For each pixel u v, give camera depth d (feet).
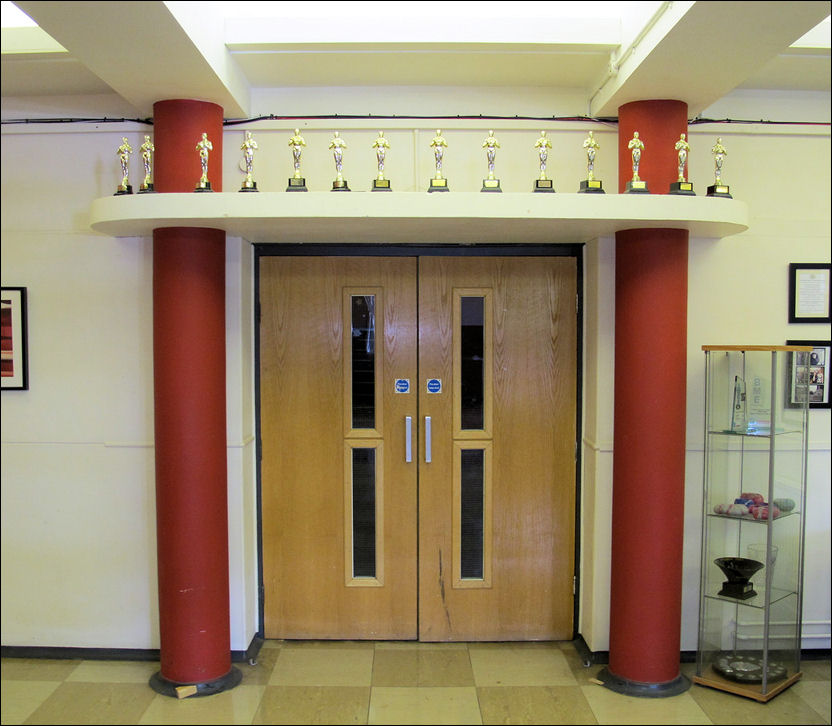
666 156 9.37
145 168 9.29
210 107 9.41
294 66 9.45
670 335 9.29
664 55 7.88
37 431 10.47
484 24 8.78
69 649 10.59
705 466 9.99
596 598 10.32
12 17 8.77
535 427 10.93
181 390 9.32
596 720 8.79
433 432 10.89
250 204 8.32
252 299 10.77
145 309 10.36
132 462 10.44
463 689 9.57
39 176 10.32
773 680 9.57
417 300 10.86
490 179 8.73
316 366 10.89
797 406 9.74
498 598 10.95
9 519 10.53
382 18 8.74
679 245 9.27
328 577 10.96
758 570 9.75
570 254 10.83
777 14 6.88
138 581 10.50
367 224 8.98
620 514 9.64
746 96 10.44
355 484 10.93
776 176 10.46
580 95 10.29
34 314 10.39
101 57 7.85
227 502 10.02
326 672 10.05
